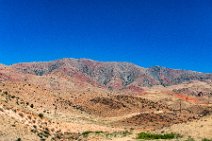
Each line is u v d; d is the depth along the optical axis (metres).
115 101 170.25
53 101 127.00
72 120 93.75
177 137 61.19
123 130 86.38
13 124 56.12
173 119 135.50
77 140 62.72
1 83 112.31
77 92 190.00
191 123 66.75
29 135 56.06
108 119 132.62
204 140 56.78
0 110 57.56
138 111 160.62
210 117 68.38
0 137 50.44
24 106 78.31
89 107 153.75
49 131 63.53
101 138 64.31
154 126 113.31
